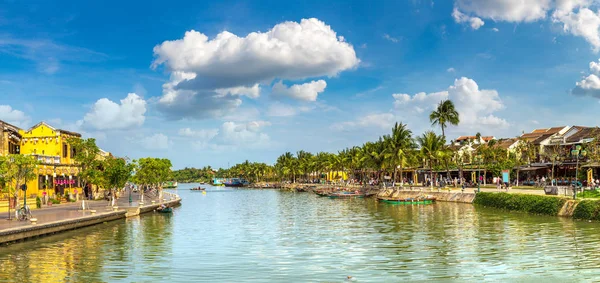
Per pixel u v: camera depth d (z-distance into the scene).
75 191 78.88
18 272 27.55
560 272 25.88
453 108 96.44
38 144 77.38
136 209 64.88
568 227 41.94
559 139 91.38
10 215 47.81
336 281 24.86
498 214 56.03
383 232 43.59
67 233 44.44
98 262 30.48
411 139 99.12
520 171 95.75
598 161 67.62
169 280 25.48
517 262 28.53
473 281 24.47
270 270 27.73
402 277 25.55
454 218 53.34
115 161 74.12
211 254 33.28
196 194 155.00
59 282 25.14
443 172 118.94
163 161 118.50
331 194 111.62
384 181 120.06
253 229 48.78
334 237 41.16
